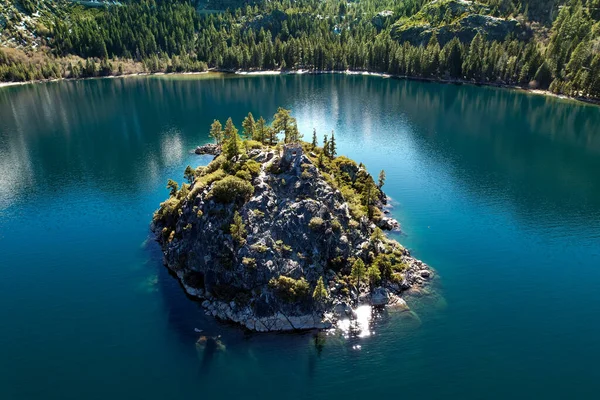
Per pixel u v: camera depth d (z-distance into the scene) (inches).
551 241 4170.8
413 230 4328.3
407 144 7170.3
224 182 3378.4
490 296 3329.2
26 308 3225.9
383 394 2458.2
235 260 3127.5
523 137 7637.8
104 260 3814.0
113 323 3029.0
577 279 3580.2
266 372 2593.5
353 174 4687.5
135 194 5275.6
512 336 2920.8
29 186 5561.0
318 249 3260.3
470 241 4143.7
